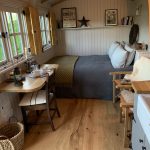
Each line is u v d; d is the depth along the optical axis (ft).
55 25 15.53
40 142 7.52
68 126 8.55
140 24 12.69
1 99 7.32
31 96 8.16
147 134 3.90
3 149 6.11
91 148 7.00
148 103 4.25
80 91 11.43
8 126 7.34
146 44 10.98
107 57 14.47
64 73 11.29
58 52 16.74
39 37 11.35
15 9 9.21
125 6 14.90
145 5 11.24
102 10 15.26
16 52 9.32
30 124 8.34
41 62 12.46
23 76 8.20
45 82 7.54
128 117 6.68
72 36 16.26
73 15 15.60
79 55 16.60
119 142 7.27
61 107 10.51
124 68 10.74
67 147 7.13
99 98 11.35
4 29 8.29
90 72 11.04
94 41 16.14
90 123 8.72
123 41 15.49
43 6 13.38
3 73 7.63
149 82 5.18
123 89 8.30
